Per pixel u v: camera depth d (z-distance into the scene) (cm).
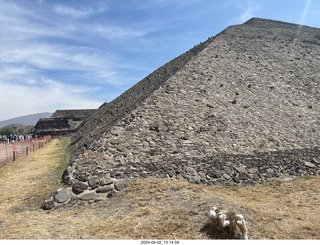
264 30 4994
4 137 4991
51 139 5394
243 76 3125
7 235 796
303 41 4734
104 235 782
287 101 2881
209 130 2027
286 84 3231
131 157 1575
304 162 1709
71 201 1111
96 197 1155
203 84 2697
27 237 777
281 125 2411
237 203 1006
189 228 792
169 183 1236
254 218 865
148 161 1556
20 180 1445
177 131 1928
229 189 1301
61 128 6131
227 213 759
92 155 1531
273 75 3356
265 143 2048
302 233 770
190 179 1354
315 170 1609
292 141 2191
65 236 789
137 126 1898
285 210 968
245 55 3694
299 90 3172
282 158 1750
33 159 2161
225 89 2741
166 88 2467
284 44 4447
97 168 1398
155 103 2212
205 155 1720
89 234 799
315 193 1195
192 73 2853
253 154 1830
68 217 970
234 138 2005
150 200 1063
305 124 2542
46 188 1260
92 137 2259
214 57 3356
